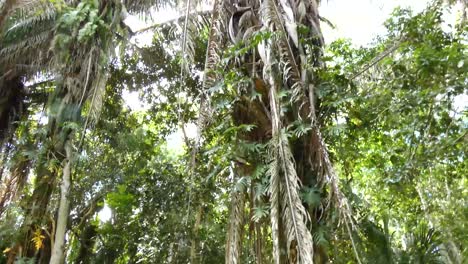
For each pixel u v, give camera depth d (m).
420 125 4.88
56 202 8.40
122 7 9.01
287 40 5.11
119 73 10.11
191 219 8.19
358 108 5.21
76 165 8.14
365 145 6.15
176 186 8.55
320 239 4.46
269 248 5.18
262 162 5.01
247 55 5.59
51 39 8.60
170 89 9.98
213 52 5.50
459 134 4.80
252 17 5.70
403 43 4.91
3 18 5.50
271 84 4.82
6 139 9.55
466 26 4.75
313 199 4.61
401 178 5.31
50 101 8.45
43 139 8.30
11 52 8.66
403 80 4.81
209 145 7.20
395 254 5.86
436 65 4.41
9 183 8.51
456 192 6.15
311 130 4.95
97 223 9.24
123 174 8.73
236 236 4.82
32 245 7.89
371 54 5.73
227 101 5.31
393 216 6.80
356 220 4.72
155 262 8.13
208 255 8.25
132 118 10.19
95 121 8.25
